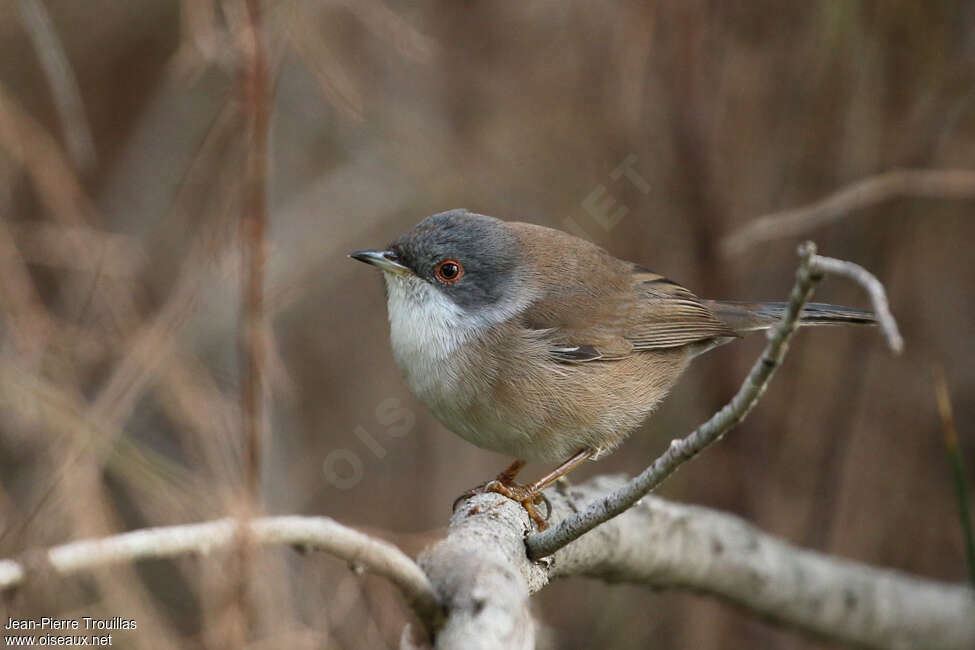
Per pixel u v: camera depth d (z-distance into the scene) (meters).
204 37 8.77
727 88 11.66
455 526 6.89
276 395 10.70
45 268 11.98
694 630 11.76
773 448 12.02
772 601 9.16
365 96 12.11
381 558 5.08
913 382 12.38
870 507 12.12
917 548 12.16
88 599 8.84
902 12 11.52
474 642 5.04
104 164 13.89
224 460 9.23
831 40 11.43
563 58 12.13
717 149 11.64
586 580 12.31
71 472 8.73
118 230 13.10
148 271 11.95
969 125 12.02
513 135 12.40
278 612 8.58
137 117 14.11
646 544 7.96
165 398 9.66
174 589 10.48
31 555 4.64
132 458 8.88
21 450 10.54
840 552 11.88
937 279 12.55
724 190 11.64
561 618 12.21
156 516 9.09
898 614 9.70
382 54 12.66
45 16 11.80
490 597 5.25
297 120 13.55
